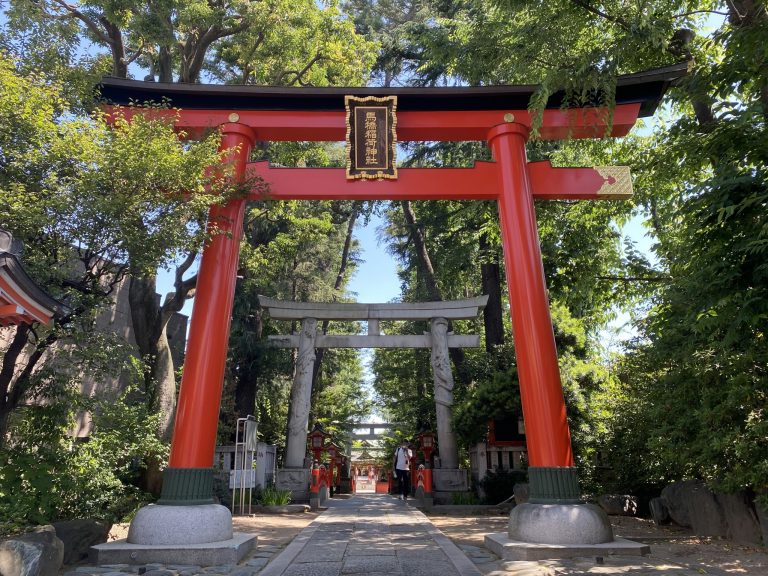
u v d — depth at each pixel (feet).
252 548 25.94
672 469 33.40
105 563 22.26
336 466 80.02
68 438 28.68
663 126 41.83
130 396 45.68
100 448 30.32
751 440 23.44
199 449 26.13
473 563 22.26
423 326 81.66
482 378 56.13
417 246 69.00
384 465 130.21
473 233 61.98
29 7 34.73
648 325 34.83
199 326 28.04
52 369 26.63
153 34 42.11
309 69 56.49
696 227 21.63
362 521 34.78
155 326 43.34
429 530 30.50
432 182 32.37
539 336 28.07
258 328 63.93
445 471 49.85
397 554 23.30
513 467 47.52
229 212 30.27
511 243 30.07
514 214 30.48
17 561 15.87
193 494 25.26
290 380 74.74
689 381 27.25
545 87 24.89
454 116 32.83
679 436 27.89
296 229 63.16
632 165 38.65
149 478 39.17
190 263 43.14
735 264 21.06
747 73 22.99
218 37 49.14
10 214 22.17
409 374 85.97
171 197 26.40
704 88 24.77
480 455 48.32
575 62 25.49
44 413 26.40
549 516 24.22
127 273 26.89
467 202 53.21
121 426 32.35
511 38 38.14
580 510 24.38
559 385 27.66
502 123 32.45
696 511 29.25
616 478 39.83
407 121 32.89
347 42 54.95
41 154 23.70
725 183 20.81
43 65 27.37
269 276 64.75
